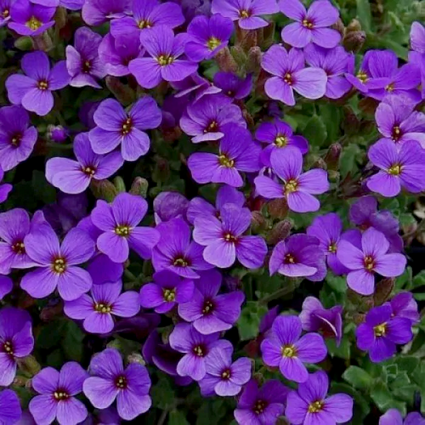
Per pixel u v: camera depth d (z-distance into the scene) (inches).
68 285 18.5
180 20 19.8
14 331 18.8
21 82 19.6
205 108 19.4
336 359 20.6
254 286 20.3
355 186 20.2
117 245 18.6
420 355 20.8
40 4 19.5
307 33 19.9
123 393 18.6
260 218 19.1
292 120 20.8
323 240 19.3
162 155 20.4
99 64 19.7
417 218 22.2
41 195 20.3
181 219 18.8
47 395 18.6
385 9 22.3
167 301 18.7
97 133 19.2
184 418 19.7
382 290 19.3
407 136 19.7
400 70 20.1
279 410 18.9
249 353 19.6
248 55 19.6
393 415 19.3
